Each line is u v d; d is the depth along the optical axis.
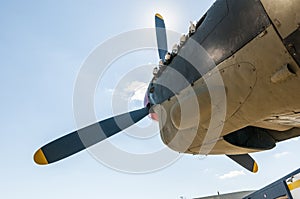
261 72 2.99
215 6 3.54
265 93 3.14
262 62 2.94
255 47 2.96
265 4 2.78
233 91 3.42
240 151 5.27
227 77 3.40
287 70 2.72
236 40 3.17
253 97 3.30
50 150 5.65
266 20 2.79
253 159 7.28
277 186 14.40
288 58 2.71
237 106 3.57
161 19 7.29
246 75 3.16
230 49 3.27
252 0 2.93
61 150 5.66
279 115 3.59
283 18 2.64
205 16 3.73
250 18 2.97
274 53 2.80
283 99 3.09
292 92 2.93
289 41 2.63
